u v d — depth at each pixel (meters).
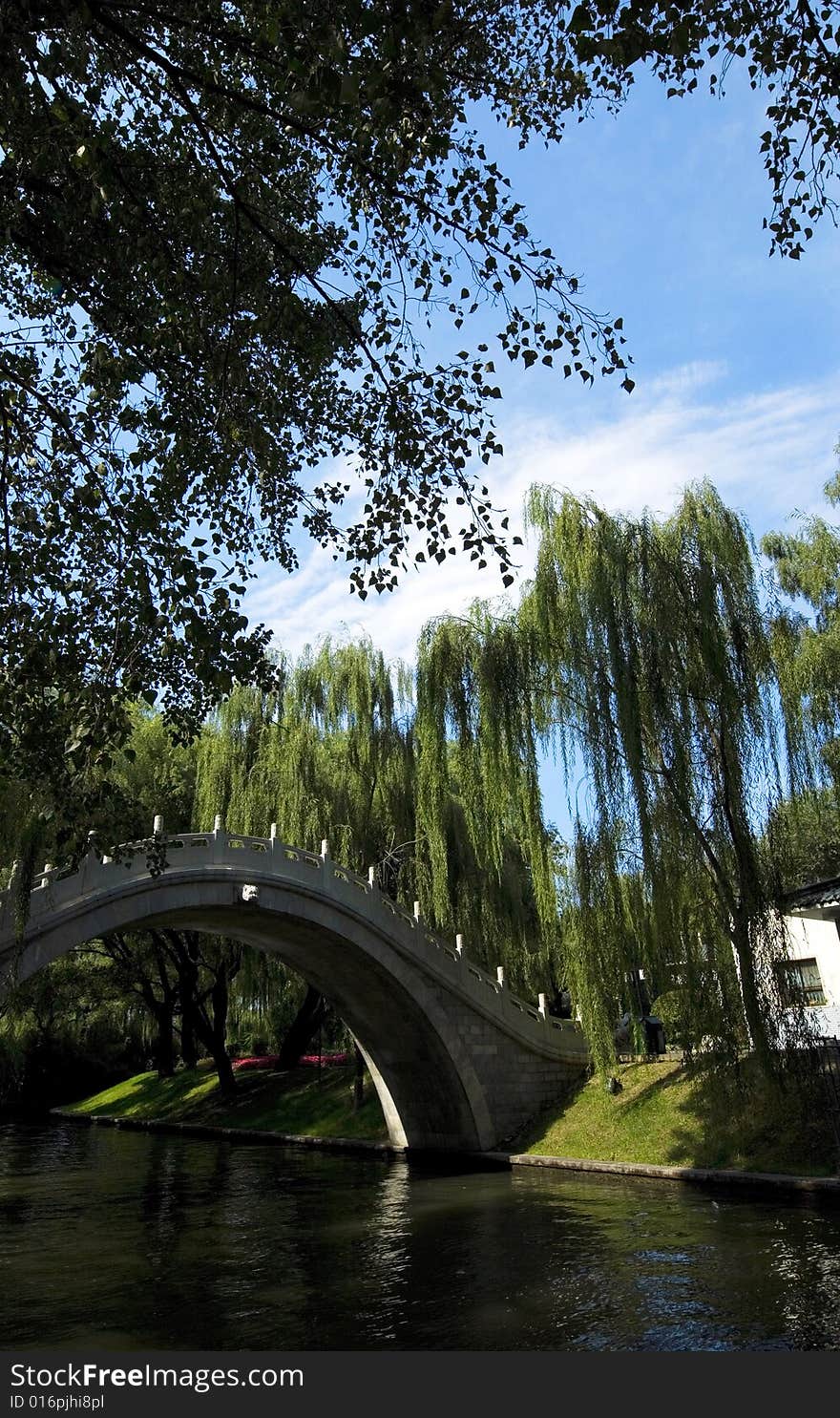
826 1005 22.91
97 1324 11.13
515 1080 27.91
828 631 22.78
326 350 10.74
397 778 30.39
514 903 30.95
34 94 8.13
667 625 20.56
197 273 10.46
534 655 24.02
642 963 23.05
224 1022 43.38
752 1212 16.06
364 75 7.24
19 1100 56.53
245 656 9.80
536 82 9.11
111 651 9.91
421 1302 11.70
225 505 11.51
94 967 42.50
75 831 10.54
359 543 10.88
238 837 24.45
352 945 25.95
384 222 9.38
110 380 9.70
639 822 20.89
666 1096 23.64
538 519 23.05
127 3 8.14
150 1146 34.50
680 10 6.91
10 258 10.22
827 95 7.64
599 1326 10.39
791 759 21.33
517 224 8.67
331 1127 33.41
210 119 9.35
